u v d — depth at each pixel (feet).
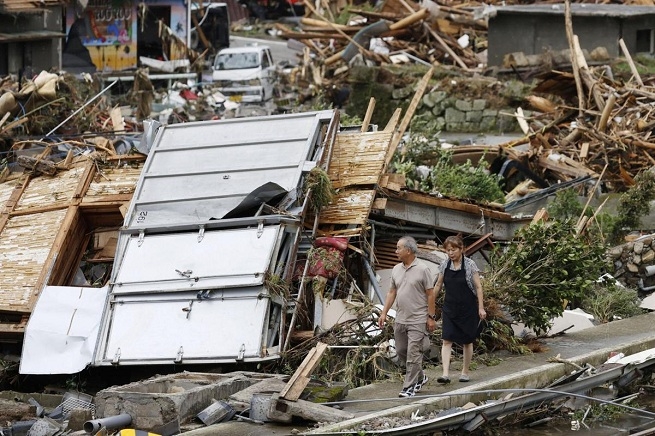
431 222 80.23
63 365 66.85
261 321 64.59
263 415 53.01
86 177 77.71
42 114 105.70
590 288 81.25
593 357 67.41
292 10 281.95
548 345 71.61
